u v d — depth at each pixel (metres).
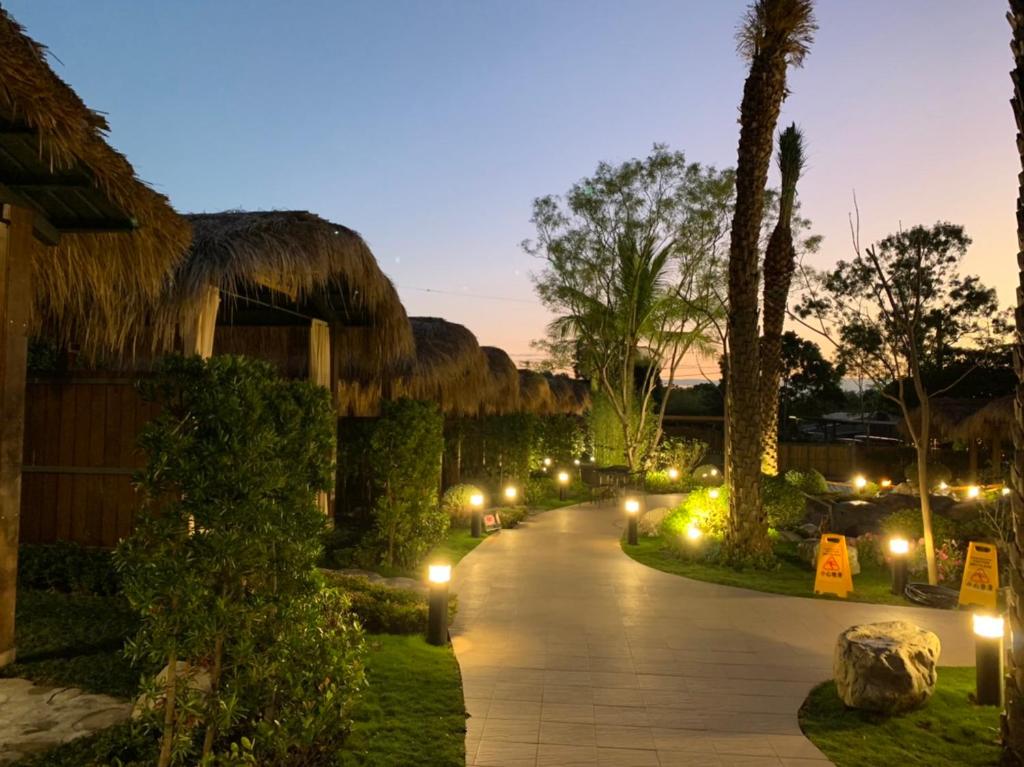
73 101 4.43
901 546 9.18
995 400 20.73
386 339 11.22
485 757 4.37
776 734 4.77
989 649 5.21
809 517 15.70
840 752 4.50
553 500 21.59
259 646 3.49
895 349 10.98
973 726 4.83
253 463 3.23
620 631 7.28
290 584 3.57
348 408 13.41
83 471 7.30
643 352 26.91
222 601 3.14
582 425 32.09
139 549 3.04
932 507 14.23
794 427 44.94
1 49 3.91
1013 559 4.42
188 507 3.09
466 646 6.66
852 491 20.66
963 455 26.84
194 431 3.19
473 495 13.77
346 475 12.95
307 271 8.02
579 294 25.48
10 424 4.96
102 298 6.32
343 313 11.08
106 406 7.32
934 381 30.28
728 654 6.54
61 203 5.30
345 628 4.19
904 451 28.91
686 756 4.43
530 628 7.34
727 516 12.36
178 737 3.11
